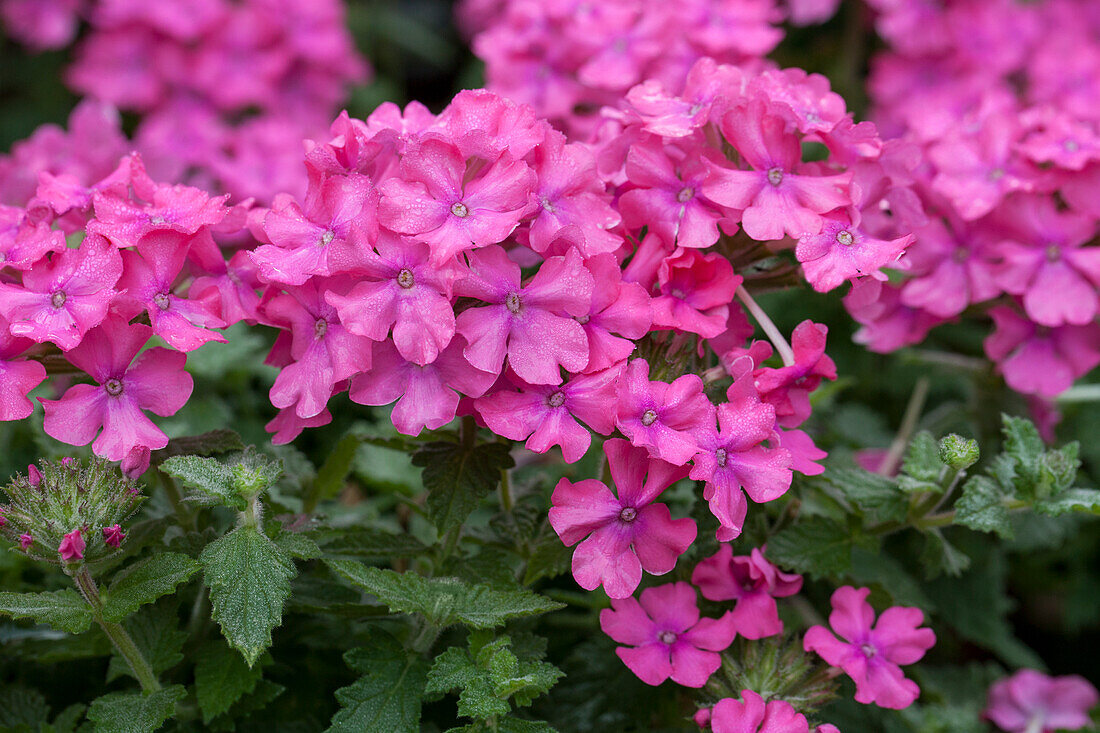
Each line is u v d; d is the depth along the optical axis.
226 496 0.39
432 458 0.42
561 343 0.40
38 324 0.40
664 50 0.49
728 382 0.42
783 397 0.41
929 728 0.48
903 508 0.43
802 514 0.46
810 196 0.41
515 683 0.40
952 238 0.46
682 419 0.40
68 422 0.40
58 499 0.39
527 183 0.40
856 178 0.42
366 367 0.40
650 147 0.41
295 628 0.43
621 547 0.40
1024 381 0.47
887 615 0.42
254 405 0.51
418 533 0.47
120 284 0.40
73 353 0.40
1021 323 0.46
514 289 0.40
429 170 0.40
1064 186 0.45
